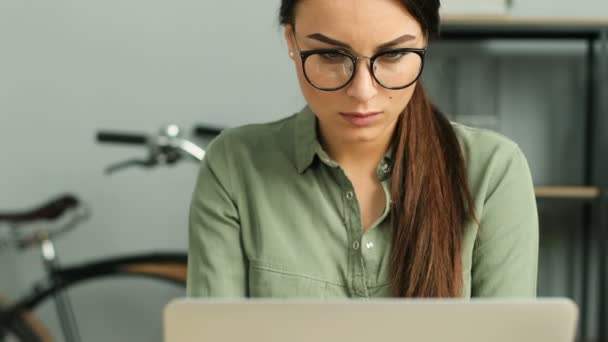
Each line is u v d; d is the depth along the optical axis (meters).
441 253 0.88
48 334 2.10
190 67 2.23
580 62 2.15
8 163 2.27
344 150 0.92
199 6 2.21
